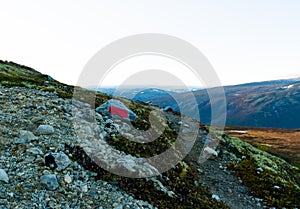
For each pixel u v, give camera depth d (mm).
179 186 16906
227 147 28391
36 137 15445
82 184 13125
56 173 13156
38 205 11109
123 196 13297
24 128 16422
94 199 12547
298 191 23953
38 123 17328
